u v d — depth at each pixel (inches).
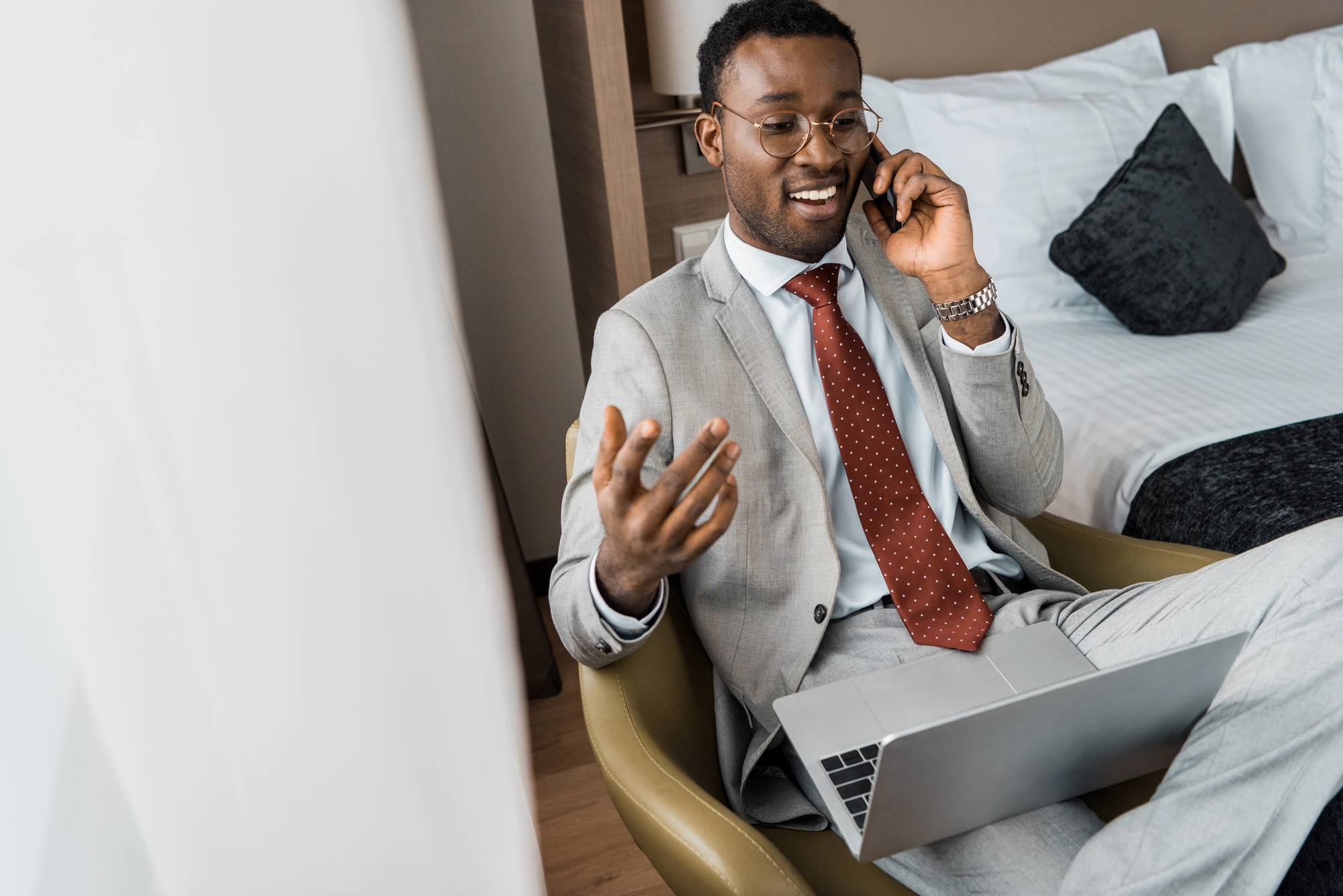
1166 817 35.0
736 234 49.6
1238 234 84.0
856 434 47.2
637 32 83.3
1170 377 74.9
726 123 46.4
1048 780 37.4
